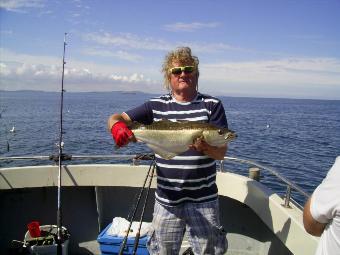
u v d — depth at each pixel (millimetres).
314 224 1994
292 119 69562
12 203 4875
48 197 4941
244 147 26859
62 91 5277
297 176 17156
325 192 1852
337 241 1842
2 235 4805
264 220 3723
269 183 13531
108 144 27562
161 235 3338
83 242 4930
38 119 52344
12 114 63531
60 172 4426
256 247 4496
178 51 3266
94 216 4988
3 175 4605
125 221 4766
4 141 28109
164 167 3252
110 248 4410
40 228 4648
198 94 3398
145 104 3482
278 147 27312
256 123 54062
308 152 25203
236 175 4512
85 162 13844
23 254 4344
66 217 4961
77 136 32094
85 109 88562
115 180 4812
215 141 3154
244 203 4242
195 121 3240
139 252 4320
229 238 4648
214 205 3260
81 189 5004
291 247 3121
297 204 3533
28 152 23094
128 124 3377
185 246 4645
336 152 25531
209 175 3236
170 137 3234
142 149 18719
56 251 4301
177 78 3262
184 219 3338
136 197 5016
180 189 3205
